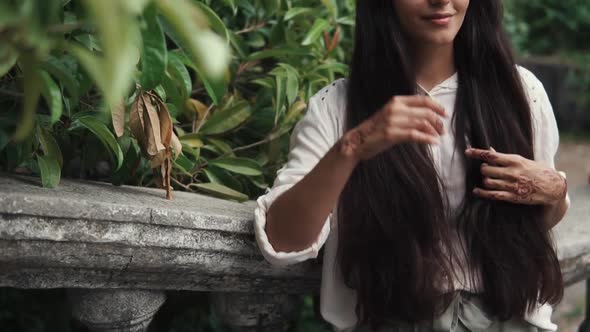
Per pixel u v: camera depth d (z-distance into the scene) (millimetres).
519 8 9055
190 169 1982
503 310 1710
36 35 891
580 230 2383
